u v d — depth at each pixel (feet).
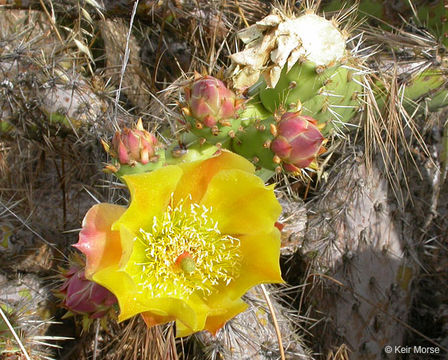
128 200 0.90
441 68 1.01
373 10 1.16
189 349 1.06
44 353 0.95
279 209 0.69
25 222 1.05
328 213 1.10
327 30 0.79
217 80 0.73
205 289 0.74
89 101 1.00
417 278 1.25
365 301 1.13
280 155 0.72
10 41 1.09
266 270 0.70
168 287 0.74
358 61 0.92
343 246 1.10
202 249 0.75
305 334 1.14
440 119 1.26
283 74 0.79
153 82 1.23
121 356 1.07
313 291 1.13
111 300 0.76
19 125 1.06
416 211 1.22
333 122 0.91
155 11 1.12
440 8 1.11
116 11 1.14
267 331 1.02
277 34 0.77
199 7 1.11
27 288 1.01
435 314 1.31
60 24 1.26
